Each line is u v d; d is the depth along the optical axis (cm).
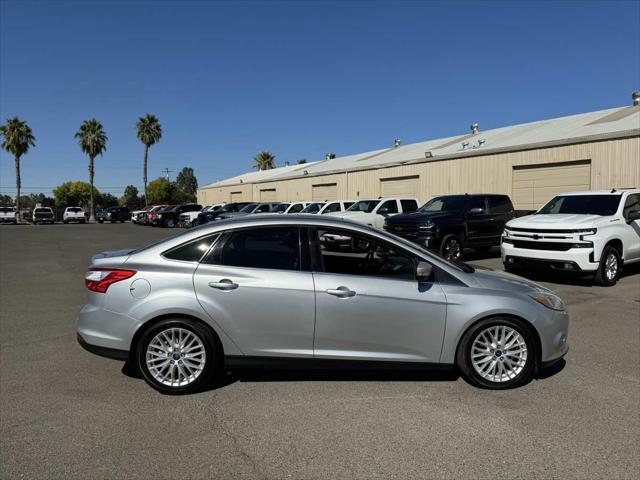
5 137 5450
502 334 439
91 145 5812
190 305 423
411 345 435
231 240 442
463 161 2122
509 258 1035
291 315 427
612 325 668
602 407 402
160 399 423
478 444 341
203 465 317
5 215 5006
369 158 3184
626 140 1556
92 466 316
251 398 424
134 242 2278
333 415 389
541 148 1806
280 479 301
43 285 1037
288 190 3653
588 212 1044
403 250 445
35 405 411
